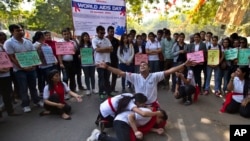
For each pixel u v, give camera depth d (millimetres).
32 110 6535
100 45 7148
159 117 5082
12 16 23625
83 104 6973
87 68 7695
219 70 7906
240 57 7465
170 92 8398
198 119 5918
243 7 9305
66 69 7660
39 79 7223
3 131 5266
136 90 5453
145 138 4910
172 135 5059
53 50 7504
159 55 8609
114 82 8062
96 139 4492
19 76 6152
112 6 8711
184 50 8156
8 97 6047
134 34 8422
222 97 7777
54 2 29891
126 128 4477
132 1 16094
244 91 6176
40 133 5145
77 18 8328
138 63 8133
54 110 6066
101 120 5094
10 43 5969
